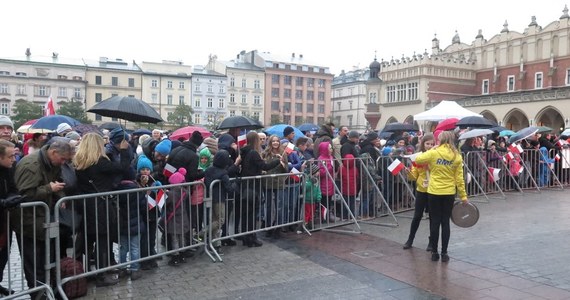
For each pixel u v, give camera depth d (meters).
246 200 7.26
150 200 6.12
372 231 8.33
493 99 44.38
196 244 6.66
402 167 8.28
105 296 5.26
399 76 54.72
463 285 5.36
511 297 4.94
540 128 13.43
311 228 8.36
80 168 5.48
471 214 6.45
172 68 77.44
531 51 47.56
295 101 86.44
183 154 6.75
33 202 4.73
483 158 12.20
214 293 5.28
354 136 9.01
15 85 69.12
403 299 4.96
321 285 5.47
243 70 82.12
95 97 73.25
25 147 9.88
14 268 6.39
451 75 52.28
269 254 6.91
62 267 5.09
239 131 9.65
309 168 8.30
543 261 6.24
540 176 13.73
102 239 5.61
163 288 5.50
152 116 6.96
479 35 53.31
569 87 38.31
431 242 6.51
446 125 10.29
